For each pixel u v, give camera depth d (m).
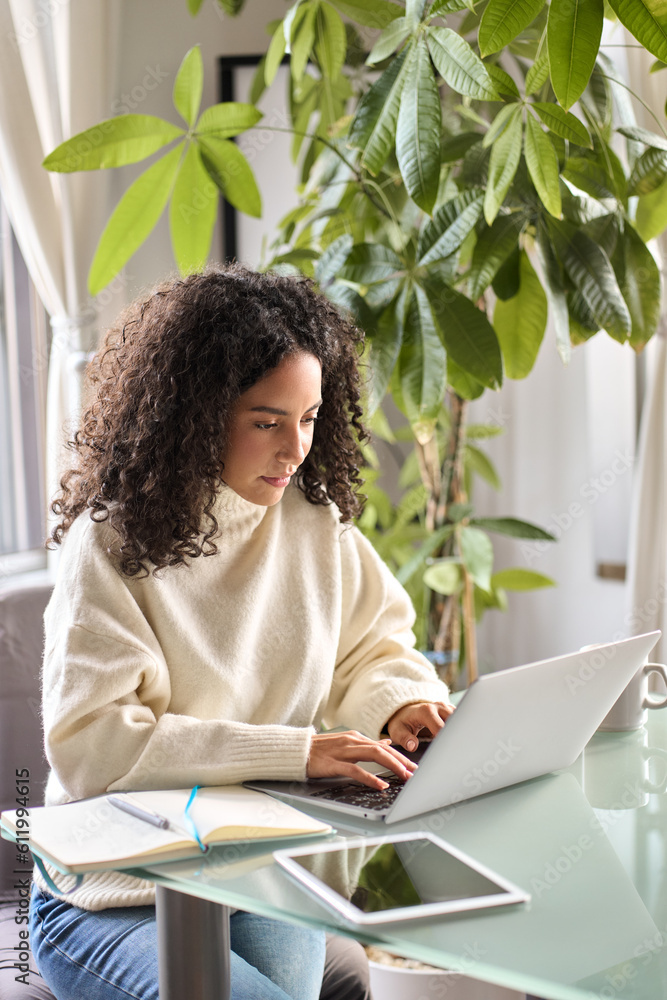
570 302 1.53
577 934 0.70
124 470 1.11
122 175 2.43
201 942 0.83
